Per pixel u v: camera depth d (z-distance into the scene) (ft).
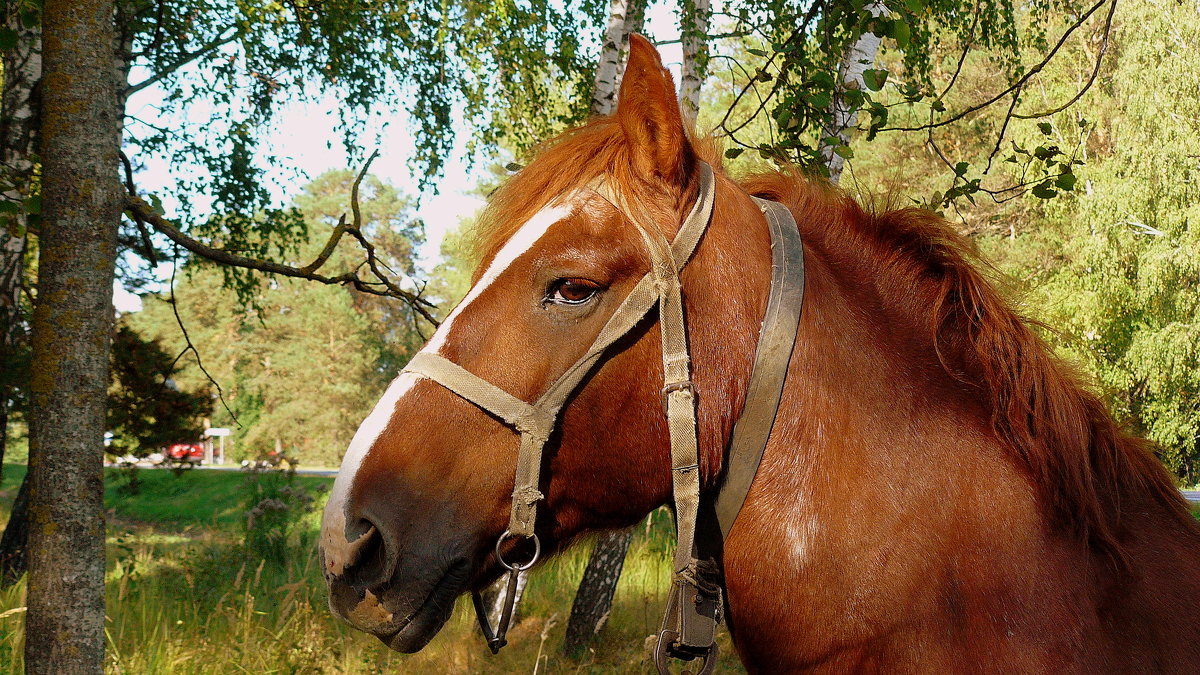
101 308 8.16
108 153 8.25
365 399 139.85
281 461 33.50
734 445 5.23
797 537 5.08
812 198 6.11
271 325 140.56
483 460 5.05
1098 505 5.04
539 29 27.27
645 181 5.25
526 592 24.30
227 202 29.40
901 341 5.49
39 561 7.90
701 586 5.42
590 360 5.02
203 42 27.58
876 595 4.93
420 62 29.53
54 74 8.04
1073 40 58.08
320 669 15.85
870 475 5.09
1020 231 69.10
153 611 19.29
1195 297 47.06
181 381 80.79
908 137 60.70
